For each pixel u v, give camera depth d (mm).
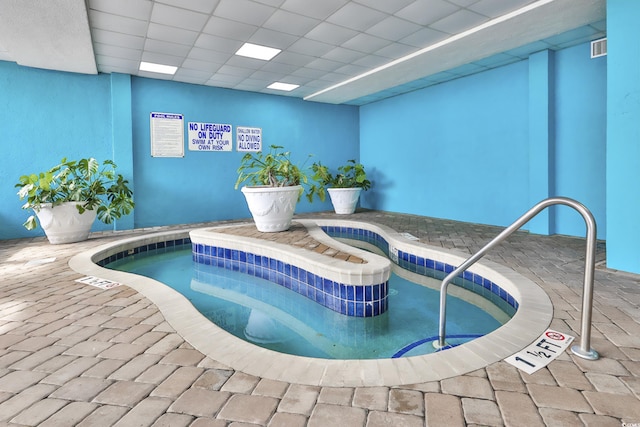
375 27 4668
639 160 3168
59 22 4137
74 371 1662
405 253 4645
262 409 1374
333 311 3057
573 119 5188
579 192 5168
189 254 5461
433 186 7598
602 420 1288
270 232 4938
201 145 7480
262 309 3195
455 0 3971
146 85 6848
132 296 2723
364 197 9688
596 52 4863
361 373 1610
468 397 1431
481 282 3490
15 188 5848
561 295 2619
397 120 8430
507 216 6176
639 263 3203
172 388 1520
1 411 1379
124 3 3936
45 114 6027
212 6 4055
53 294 2787
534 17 4215
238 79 7016
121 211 6531
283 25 4578
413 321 2809
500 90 6176
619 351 1783
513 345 1847
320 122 9078
